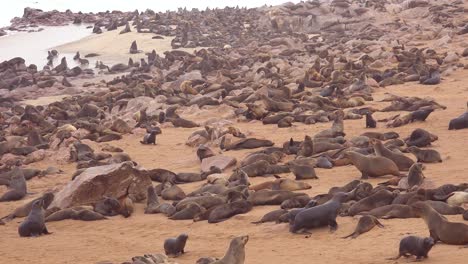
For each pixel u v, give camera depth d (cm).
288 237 1546
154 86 4428
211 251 1510
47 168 2742
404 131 2706
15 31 8325
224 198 1911
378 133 2580
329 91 3666
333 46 5822
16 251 1714
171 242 1501
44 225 1895
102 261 1517
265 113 3284
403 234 1434
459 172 1981
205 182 2302
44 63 6291
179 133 3259
